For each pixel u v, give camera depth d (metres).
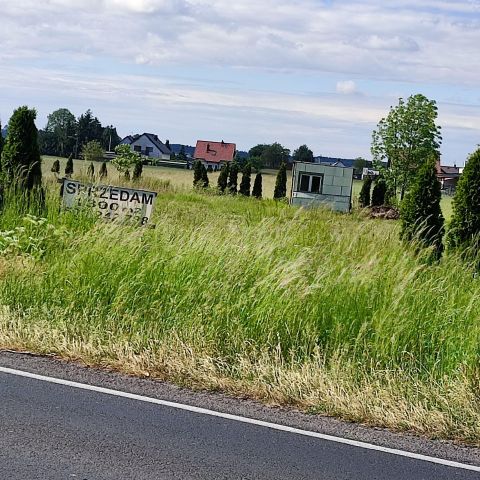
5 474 4.59
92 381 6.61
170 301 8.23
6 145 15.35
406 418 6.14
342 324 7.80
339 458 5.32
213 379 6.75
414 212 13.11
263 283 8.21
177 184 40.59
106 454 5.04
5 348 7.32
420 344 7.56
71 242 9.98
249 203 27.80
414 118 42.12
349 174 40.53
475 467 5.36
